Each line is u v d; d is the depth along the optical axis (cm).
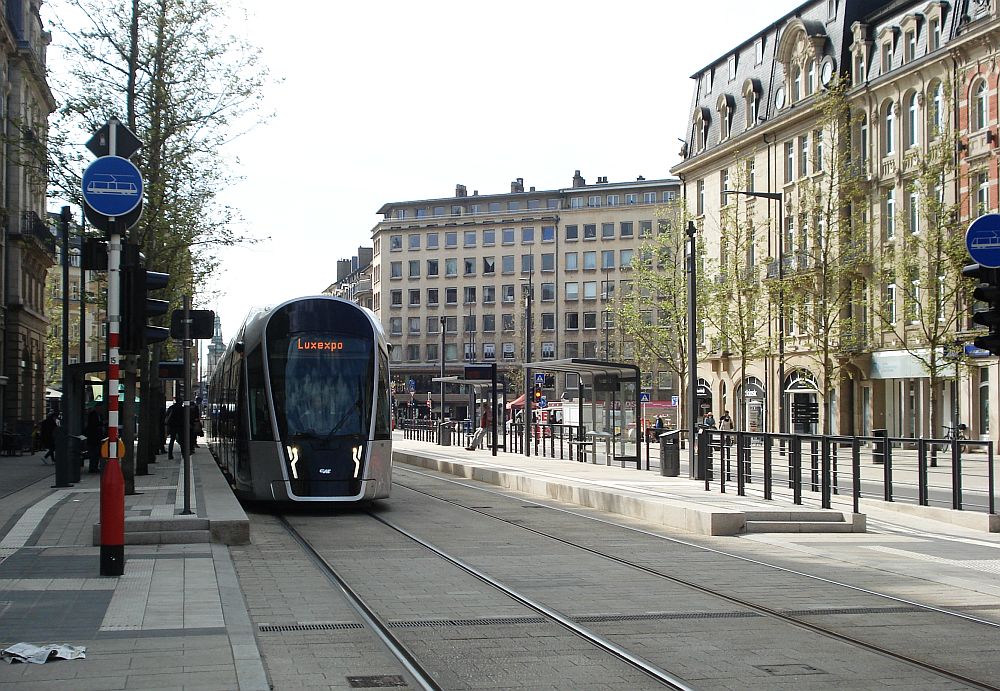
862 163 5041
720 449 2358
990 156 4450
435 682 744
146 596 1043
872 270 4994
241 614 952
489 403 5231
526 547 1540
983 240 1066
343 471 1984
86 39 2636
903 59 5025
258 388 2030
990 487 1770
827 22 5591
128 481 2169
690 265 3023
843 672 779
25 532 1620
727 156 6444
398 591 1144
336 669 781
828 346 4625
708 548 1528
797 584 1194
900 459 1995
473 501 2381
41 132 2689
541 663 805
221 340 8931
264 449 1989
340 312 2072
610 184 11838
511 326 12019
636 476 2972
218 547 1449
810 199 5019
